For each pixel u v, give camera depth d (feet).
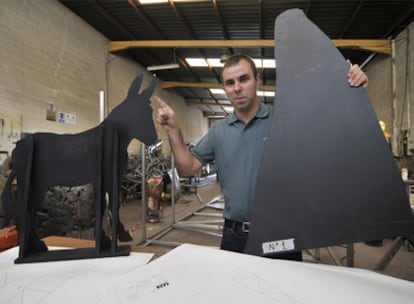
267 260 1.94
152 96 2.91
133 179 15.78
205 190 25.77
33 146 2.56
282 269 1.81
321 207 2.05
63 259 2.39
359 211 1.99
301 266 1.89
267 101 32.27
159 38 17.46
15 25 11.10
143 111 2.69
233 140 3.42
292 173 2.12
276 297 1.51
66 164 2.60
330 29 15.10
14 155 2.57
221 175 3.59
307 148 2.12
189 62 21.63
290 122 2.18
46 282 1.91
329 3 12.73
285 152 2.15
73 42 14.40
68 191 5.41
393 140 15.75
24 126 11.53
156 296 1.59
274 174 2.15
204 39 17.31
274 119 2.21
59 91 13.48
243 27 15.55
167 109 2.94
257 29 15.71
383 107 17.21
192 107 37.55
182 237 10.50
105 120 2.69
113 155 2.59
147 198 12.89
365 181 2.00
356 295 1.50
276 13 13.96
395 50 15.62
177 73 24.22
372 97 18.95
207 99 34.81
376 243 9.07
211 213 15.11
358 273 1.83
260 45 16.39
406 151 14.16
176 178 14.71
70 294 1.72
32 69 11.93
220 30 16.06
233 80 3.11
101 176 2.56
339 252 8.57
